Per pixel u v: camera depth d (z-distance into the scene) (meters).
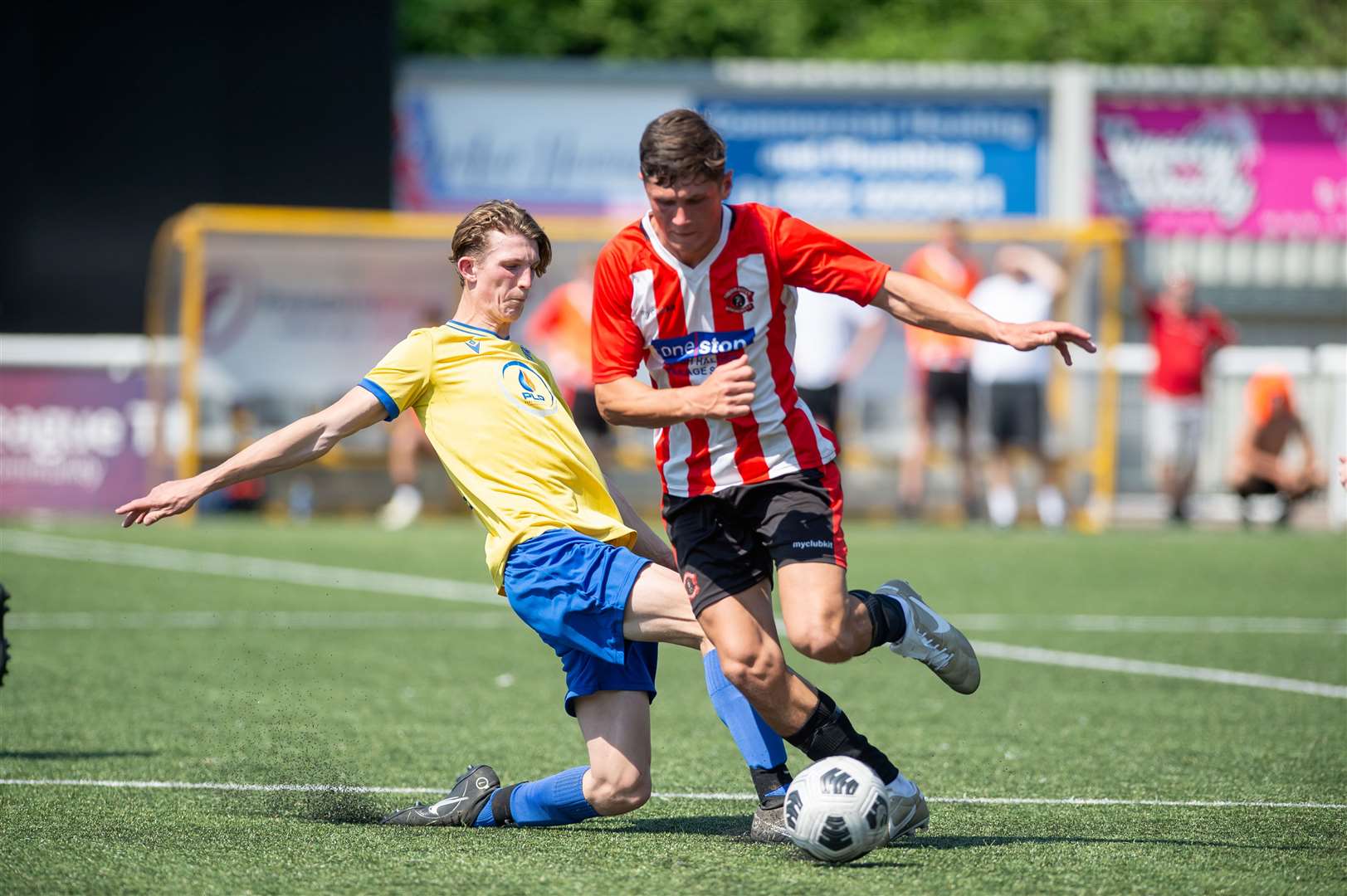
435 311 56.50
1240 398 58.53
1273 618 35.47
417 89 71.69
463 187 72.31
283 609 35.59
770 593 15.66
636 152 72.88
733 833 16.20
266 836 15.79
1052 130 74.69
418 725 22.75
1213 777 19.44
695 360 15.66
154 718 22.97
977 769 19.94
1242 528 57.09
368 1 65.12
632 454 55.53
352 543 49.31
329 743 21.33
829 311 55.75
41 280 62.94
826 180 74.06
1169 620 35.09
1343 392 57.94
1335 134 76.06
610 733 15.98
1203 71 76.19
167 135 63.75
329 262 56.12
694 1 100.19
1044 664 29.16
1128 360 58.28
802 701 15.23
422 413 16.59
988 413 56.19
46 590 37.78
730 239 15.49
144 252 63.56
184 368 55.31
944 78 74.00
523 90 72.25
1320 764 20.30
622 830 16.31
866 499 56.78
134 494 55.31
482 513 16.30
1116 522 58.06
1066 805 17.73
